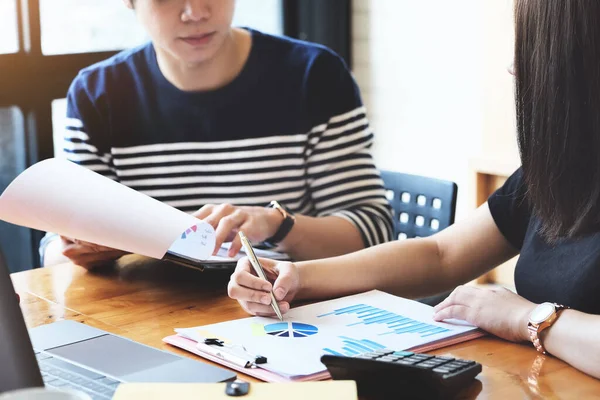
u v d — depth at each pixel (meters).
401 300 1.45
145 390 0.92
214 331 1.29
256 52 2.19
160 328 1.36
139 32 3.13
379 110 3.73
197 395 0.90
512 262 3.15
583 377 1.13
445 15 3.39
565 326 1.20
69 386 1.08
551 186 1.35
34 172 1.54
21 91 2.84
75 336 1.29
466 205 3.43
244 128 2.17
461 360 1.10
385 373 1.05
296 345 1.22
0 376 0.91
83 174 1.54
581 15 1.23
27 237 2.91
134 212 1.45
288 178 2.20
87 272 1.70
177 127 2.17
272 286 1.42
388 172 2.29
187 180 2.19
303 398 0.90
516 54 1.35
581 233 1.36
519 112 1.38
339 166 2.20
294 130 2.19
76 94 2.20
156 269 1.71
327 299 1.50
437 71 3.46
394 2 3.56
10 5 2.77
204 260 1.55
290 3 3.63
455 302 1.35
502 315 1.28
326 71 2.21
